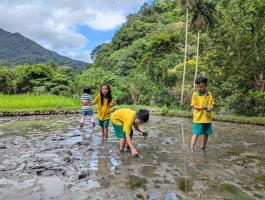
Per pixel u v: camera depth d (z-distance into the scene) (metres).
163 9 69.12
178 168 4.23
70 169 4.11
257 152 5.52
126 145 5.81
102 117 6.86
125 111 5.24
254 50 16.22
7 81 25.91
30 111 13.95
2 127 8.94
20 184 3.48
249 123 11.66
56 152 5.21
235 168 4.29
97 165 4.35
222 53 18.28
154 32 52.22
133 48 48.44
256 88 17.48
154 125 10.14
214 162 4.64
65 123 10.19
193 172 4.04
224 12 19.97
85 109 8.99
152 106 20.70
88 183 3.52
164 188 3.36
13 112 13.39
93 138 6.84
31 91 25.98
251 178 3.80
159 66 25.34
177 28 50.53
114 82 26.42
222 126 10.48
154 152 5.32
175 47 31.83
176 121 11.88
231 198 3.07
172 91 21.94
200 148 5.80
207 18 20.30
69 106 17.41
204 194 3.18
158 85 23.25
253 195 3.17
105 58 55.44
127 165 4.36
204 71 22.81
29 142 6.21
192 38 38.25
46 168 4.13
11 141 6.29
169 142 6.38
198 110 5.44
